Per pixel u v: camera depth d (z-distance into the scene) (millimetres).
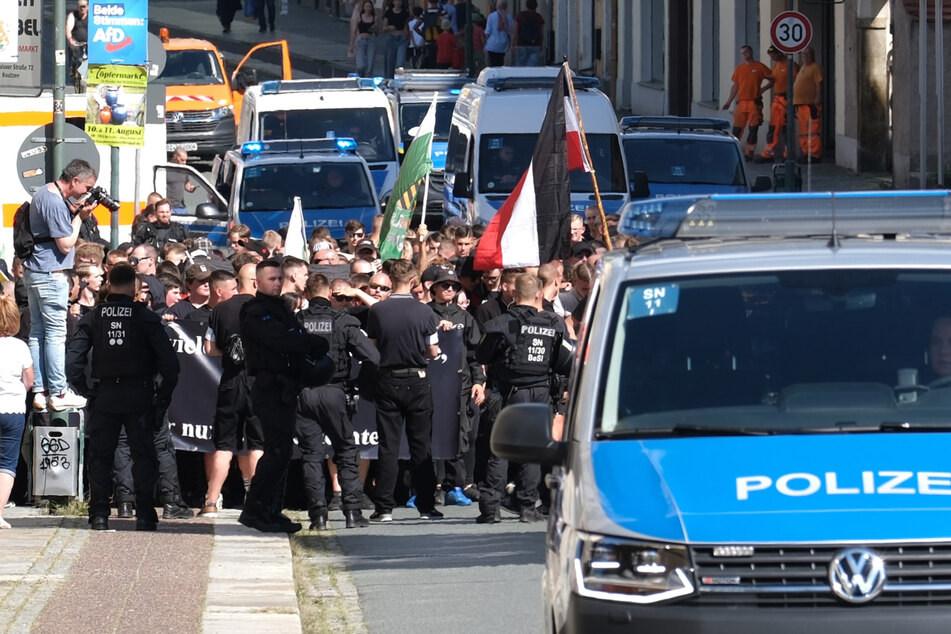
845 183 90625
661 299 20156
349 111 89000
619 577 16875
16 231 41062
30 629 25875
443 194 83562
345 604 29156
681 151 78938
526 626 27203
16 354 35469
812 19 102062
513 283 38781
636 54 131000
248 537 35719
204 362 41156
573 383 21234
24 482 41031
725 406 19094
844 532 16484
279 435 36031
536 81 77500
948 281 20016
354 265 43031
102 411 35844
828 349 19500
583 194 72500
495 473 38781
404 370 38812
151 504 36250
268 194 75125
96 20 51094
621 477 17719
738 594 16562
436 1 146500
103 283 38281
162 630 26000
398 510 42188
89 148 51406
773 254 20609
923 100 70500
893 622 16281
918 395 18969
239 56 167875
